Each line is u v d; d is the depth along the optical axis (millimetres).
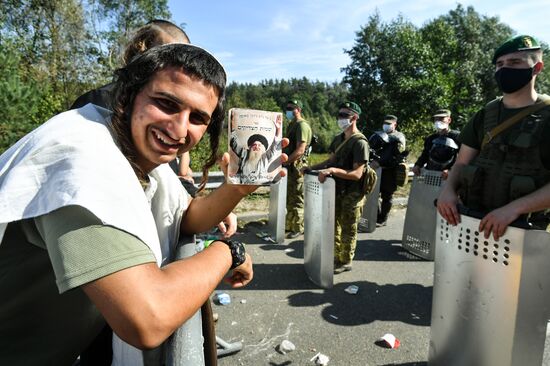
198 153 9828
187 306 751
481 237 1773
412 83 26484
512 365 1665
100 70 20703
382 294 3734
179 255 1056
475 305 1828
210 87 921
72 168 735
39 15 20219
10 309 906
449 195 2057
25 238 858
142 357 826
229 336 2959
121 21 23594
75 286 670
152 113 881
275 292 3752
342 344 2854
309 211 4047
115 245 702
